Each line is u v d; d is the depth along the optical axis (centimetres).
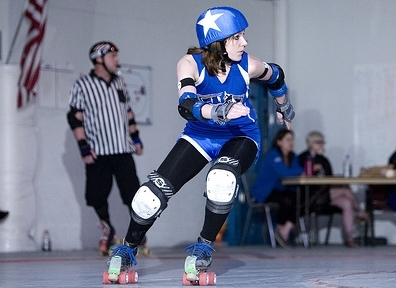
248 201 1386
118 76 1083
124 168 1051
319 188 1379
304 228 1349
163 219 1397
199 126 562
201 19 544
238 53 545
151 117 1396
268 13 1544
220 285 559
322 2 1568
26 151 1217
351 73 1555
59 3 1299
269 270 738
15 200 1206
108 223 1068
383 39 1544
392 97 1536
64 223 1291
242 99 556
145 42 1392
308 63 1568
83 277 667
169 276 659
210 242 566
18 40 1250
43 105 1274
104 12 1349
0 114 1206
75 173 1306
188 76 537
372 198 1396
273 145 1373
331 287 537
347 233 1373
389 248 1315
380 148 1538
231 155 552
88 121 1054
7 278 666
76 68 1312
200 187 1447
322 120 1561
